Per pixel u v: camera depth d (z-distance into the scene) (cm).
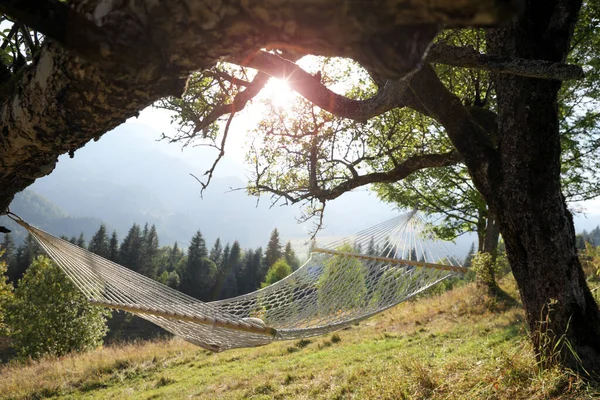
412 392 557
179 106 623
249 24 91
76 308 2314
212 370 1062
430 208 1328
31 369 1318
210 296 7662
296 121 793
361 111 366
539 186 471
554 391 432
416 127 899
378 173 699
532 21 459
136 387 1043
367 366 779
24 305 2261
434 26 82
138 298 428
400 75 85
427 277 654
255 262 8081
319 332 514
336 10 79
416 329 1095
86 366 1237
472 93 839
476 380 506
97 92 131
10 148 169
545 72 295
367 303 630
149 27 97
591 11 968
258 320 443
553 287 468
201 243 7444
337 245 733
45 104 144
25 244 6612
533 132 469
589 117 1120
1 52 222
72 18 98
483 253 1247
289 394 751
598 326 462
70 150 175
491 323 953
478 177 505
